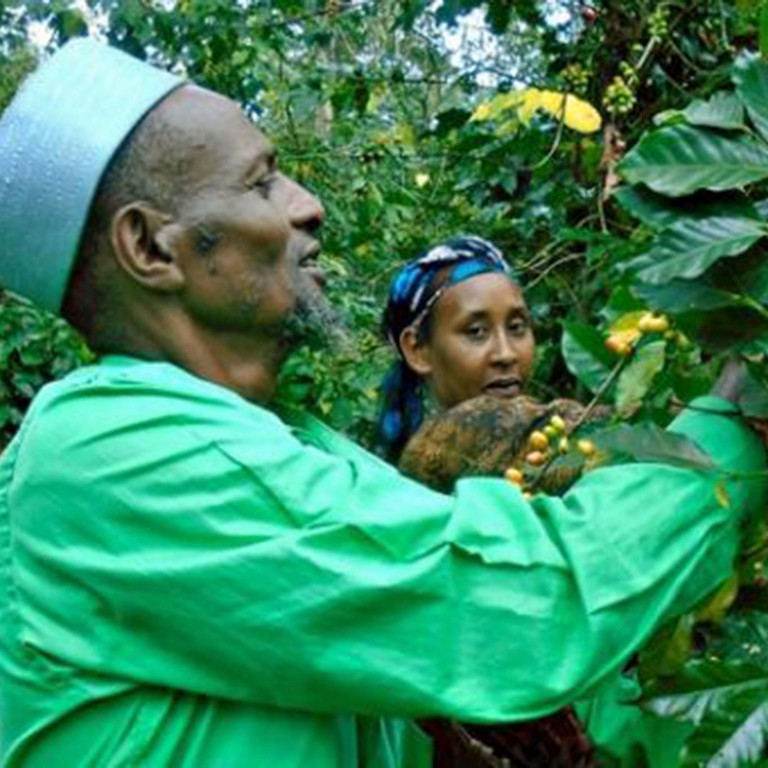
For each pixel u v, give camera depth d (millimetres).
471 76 3990
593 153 3469
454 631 1354
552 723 1720
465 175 3846
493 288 2283
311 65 4648
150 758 1390
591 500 1396
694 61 3459
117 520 1385
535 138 3494
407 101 5191
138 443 1389
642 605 1368
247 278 1498
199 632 1367
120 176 1492
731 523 1428
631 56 3439
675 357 1706
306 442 1603
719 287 1463
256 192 1511
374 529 1356
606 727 1832
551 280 3328
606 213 3391
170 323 1507
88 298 1528
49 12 4477
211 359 1519
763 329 1474
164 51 4469
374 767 1550
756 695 1493
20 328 5090
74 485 1397
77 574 1396
